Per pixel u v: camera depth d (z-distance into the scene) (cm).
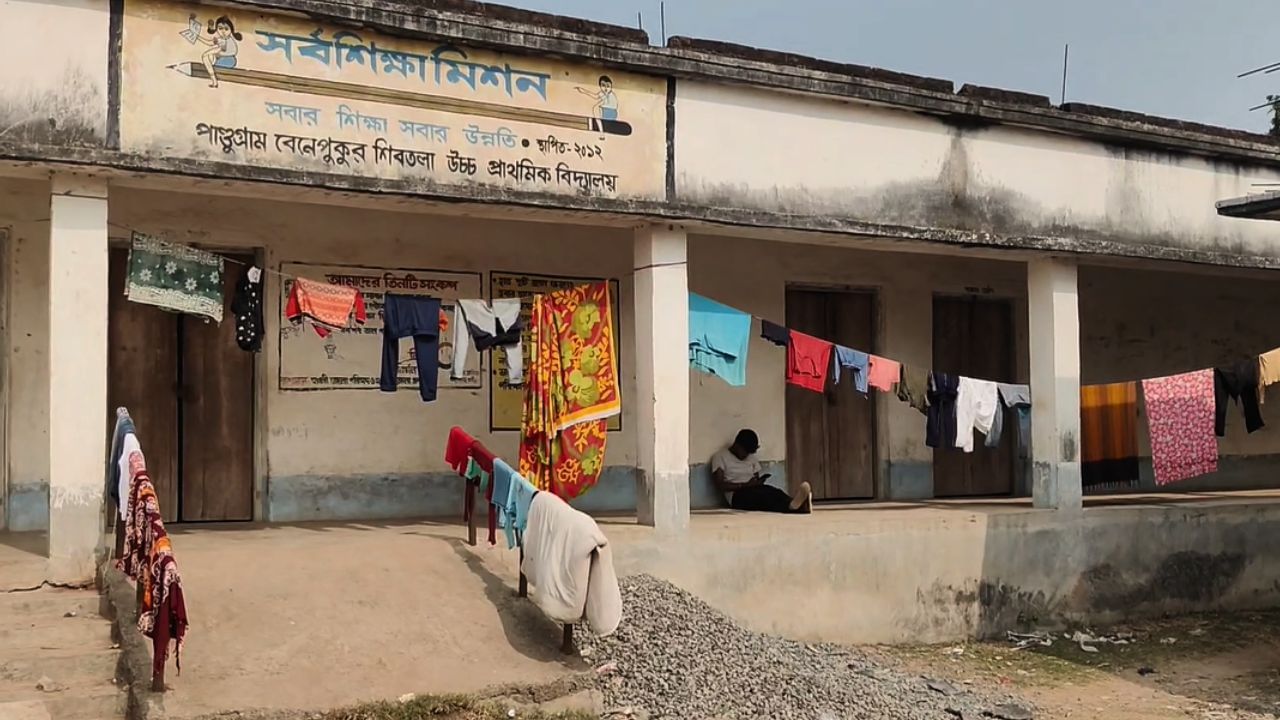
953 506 1144
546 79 826
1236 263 1166
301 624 654
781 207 916
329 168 746
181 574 696
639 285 899
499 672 640
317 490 962
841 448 1241
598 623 658
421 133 780
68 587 678
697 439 1141
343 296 806
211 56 715
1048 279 1084
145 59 695
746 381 1171
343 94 755
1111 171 1096
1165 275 1456
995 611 1028
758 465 1156
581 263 1087
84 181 696
